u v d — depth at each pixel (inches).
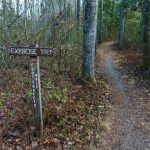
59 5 585.9
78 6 973.8
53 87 406.0
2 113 301.7
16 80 368.2
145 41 789.2
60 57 542.0
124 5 1026.1
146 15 783.1
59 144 270.5
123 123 346.3
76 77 499.8
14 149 250.1
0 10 462.3
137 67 718.5
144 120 358.9
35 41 453.4
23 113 305.9
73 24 693.3
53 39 554.9
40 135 276.4
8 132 272.8
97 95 440.1
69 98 389.4
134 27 1457.9
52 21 540.1
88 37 484.1
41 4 548.1
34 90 272.8
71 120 321.7
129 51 1131.3
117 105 414.6
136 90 508.7
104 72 676.7
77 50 673.6
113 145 288.8
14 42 406.6
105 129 321.4
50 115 318.7
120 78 614.2
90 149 272.2
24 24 459.8
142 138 308.5
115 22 1987.0
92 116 348.8
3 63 399.5
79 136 291.7
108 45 1537.9
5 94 345.1
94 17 482.0
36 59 266.1
